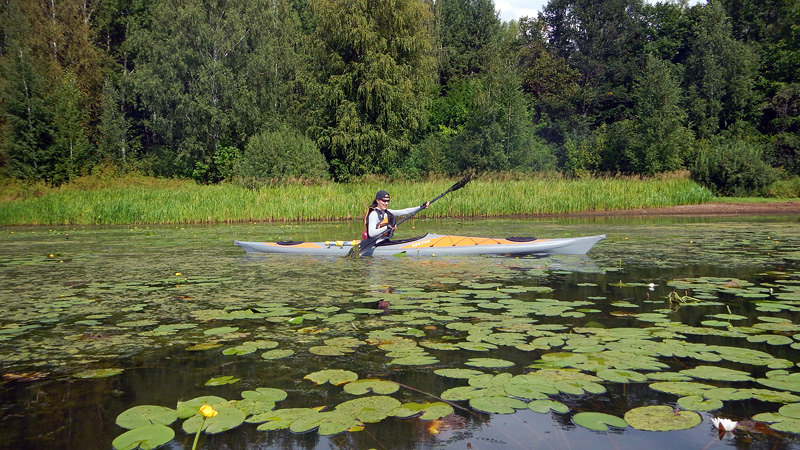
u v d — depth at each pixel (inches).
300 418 82.5
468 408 87.7
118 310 159.5
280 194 680.4
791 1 1385.3
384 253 277.7
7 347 123.6
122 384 100.3
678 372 99.4
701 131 1279.5
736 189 892.0
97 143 1206.3
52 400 93.1
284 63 1256.8
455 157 1152.8
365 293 179.9
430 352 115.0
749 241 323.0
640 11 1732.3
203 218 615.5
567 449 73.3
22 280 212.1
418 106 1170.0
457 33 1756.9
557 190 733.3
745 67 1258.6
